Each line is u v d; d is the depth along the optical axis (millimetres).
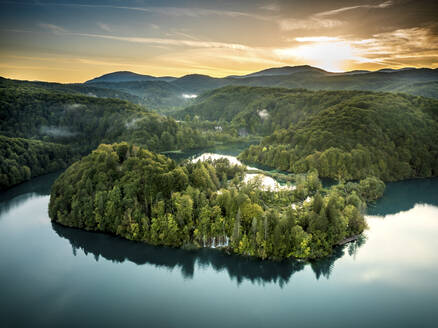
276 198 167625
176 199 136750
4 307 100000
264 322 93250
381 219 164250
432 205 186375
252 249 122625
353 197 155750
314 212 128750
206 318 95375
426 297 103375
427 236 144625
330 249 125875
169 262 124875
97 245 136500
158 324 93000
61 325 92438
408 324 92188
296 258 121562
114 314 97125
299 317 95312
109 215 140500
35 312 97875
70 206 154250
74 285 111750
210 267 121312
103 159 163625
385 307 99000
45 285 111438
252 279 114750
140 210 138125
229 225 129750
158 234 132625
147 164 157250
